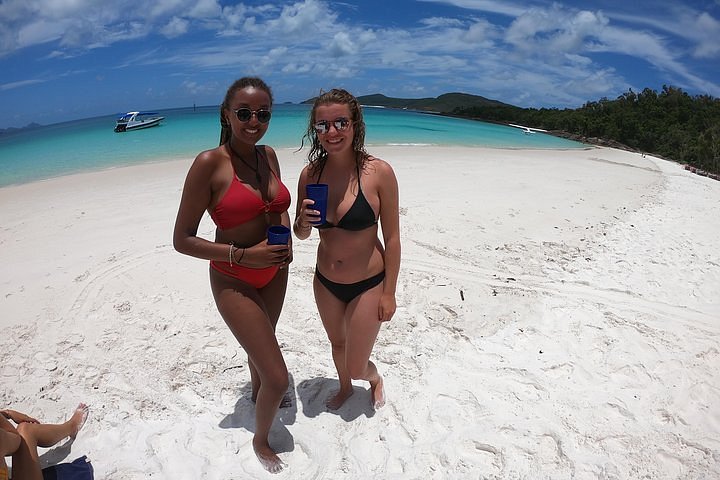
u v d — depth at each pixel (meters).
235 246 2.79
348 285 2.98
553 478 2.90
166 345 4.32
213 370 3.97
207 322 4.71
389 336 4.50
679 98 50.31
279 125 30.44
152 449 3.10
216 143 21.80
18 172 14.66
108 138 26.69
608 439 3.23
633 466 3.00
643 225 8.26
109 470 2.93
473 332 4.61
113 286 5.44
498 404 3.56
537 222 8.09
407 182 11.20
